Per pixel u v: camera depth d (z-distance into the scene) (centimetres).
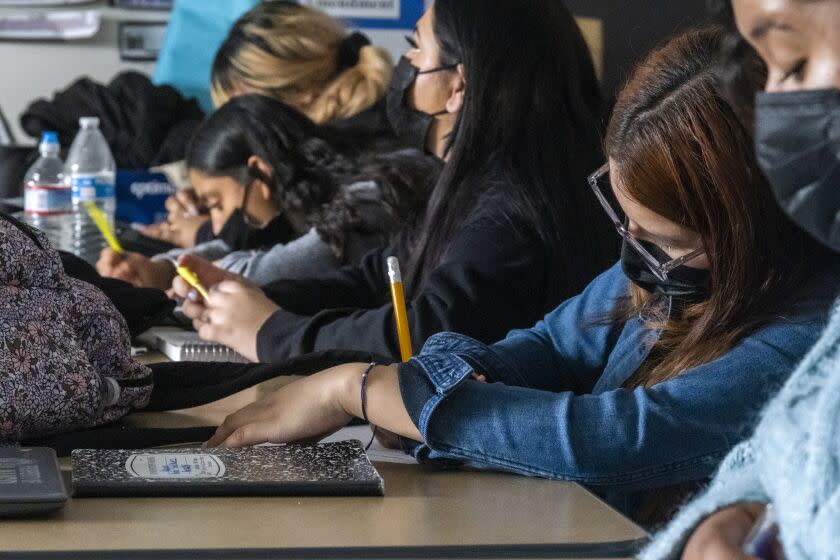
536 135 224
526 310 217
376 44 470
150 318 208
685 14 356
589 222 222
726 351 138
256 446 143
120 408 159
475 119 227
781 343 136
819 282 137
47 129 448
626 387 155
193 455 136
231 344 228
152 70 534
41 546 104
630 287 168
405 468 144
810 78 76
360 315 220
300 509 120
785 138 77
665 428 134
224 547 104
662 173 137
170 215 376
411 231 270
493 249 217
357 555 105
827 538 86
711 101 135
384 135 334
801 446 92
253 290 235
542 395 141
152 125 441
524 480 137
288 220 331
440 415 140
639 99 141
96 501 121
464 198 227
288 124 323
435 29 244
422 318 210
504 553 107
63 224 335
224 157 327
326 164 320
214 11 488
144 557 102
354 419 166
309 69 367
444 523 116
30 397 140
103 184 352
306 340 220
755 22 76
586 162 224
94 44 529
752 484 98
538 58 226
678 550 97
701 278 146
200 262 256
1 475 118
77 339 152
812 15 73
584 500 127
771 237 136
